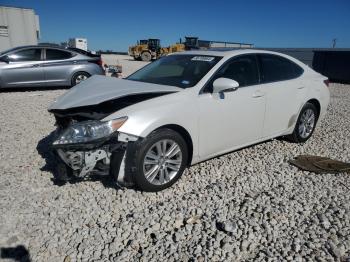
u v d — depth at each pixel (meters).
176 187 3.82
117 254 2.71
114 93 3.64
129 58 41.00
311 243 2.84
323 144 5.53
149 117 3.45
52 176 4.05
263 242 2.87
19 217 3.18
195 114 3.80
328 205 3.48
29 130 6.01
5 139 5.46
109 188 3.73
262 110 4.57
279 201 3.54
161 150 3.63
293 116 5.14
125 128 3.33
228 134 4.22
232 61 4.36
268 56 4.87
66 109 3.48
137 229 3.03
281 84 4.85
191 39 34.06
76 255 2.69
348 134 6.17
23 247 2.77
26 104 8.40
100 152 3.34
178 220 3.17
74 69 10.85
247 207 3.40
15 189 3.72
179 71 4.37
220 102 4.03
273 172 4.30
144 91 3.68
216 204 3.46
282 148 5.22
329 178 4.15
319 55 16.83
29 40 17.11
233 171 4.29
